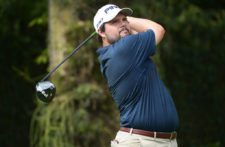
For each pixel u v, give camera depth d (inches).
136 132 508.1
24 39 1178.6
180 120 1148.5
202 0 1159.0
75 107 852.0
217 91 1189.7
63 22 865.5
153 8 943.7
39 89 539.5
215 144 1152.8
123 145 510.3
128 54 508.1
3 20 1148.5
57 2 867.4
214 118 1194.0
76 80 854.5
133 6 896.9
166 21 978.1
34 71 1178.6
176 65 1119.0
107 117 856.3
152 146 506.9
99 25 526.3
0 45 1191.6
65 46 858.8
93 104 852.0
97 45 846.5
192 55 1136.8
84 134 847.1
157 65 897.5
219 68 1176.2
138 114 505.4
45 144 845.2
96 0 853.8
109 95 853.8
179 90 1140.5
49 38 904.9
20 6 1132.5
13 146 1197.1
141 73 508.1
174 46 1075.3
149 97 506.6
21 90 1192.2
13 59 1195.9
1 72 1196.5
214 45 1149.7
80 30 854.5
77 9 855.7
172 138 514.3
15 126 1198.9
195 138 1163.9
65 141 843.4
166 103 508.7
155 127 504.7
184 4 1056.8
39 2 1128.8
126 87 508.7
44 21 1095.6
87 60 849.5
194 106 1161.4
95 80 854.5
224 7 1169.4
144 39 510.3
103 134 851.4
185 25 1064.2
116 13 518.0
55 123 845.8
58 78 856.3
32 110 1183.6
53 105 853.2
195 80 1154.7
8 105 1193.4
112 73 515.5
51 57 881.5
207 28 1105.4
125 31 524.1
